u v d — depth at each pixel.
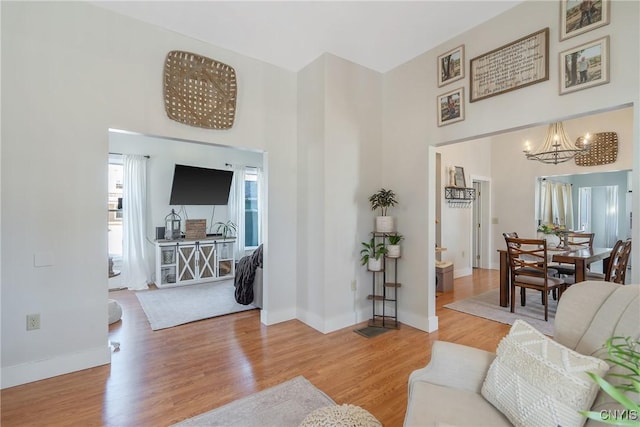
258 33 2.78
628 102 1.89
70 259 2.31
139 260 4.84
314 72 3.24
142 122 2.60
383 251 3.25
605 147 4.93
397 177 3.41
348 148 3.28
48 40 2.23
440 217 5.34
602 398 1.00
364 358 2.53
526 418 1.06
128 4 2.39
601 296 1.25
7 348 2.10
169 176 5.36
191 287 4.86
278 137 3.37
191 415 1.81
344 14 2.51
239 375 2.26
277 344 2.80
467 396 1.31
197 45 2.88
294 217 3.49
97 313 2.40
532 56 2.31
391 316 3.44
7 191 2.10
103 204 2.44
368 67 3.43
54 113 2.25
